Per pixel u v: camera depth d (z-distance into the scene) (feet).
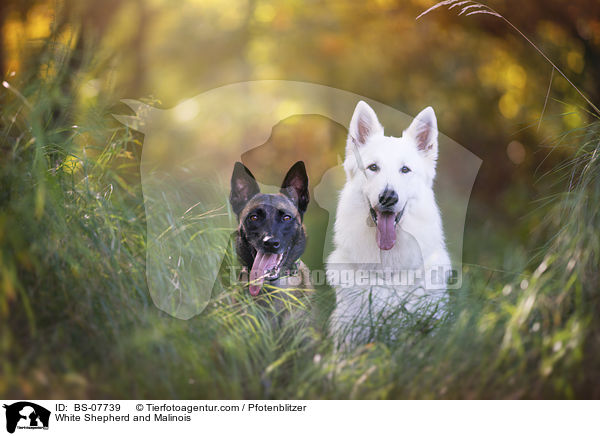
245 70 39.32
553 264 12.99
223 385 11.25
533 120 26.20
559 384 10.73
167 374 11.12
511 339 11.44
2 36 17.69
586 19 25.89
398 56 34.09
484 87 32.30
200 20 38.81
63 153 14.05
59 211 12.78
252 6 38.96
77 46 16.15
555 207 14.92
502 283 14.99
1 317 11.50
